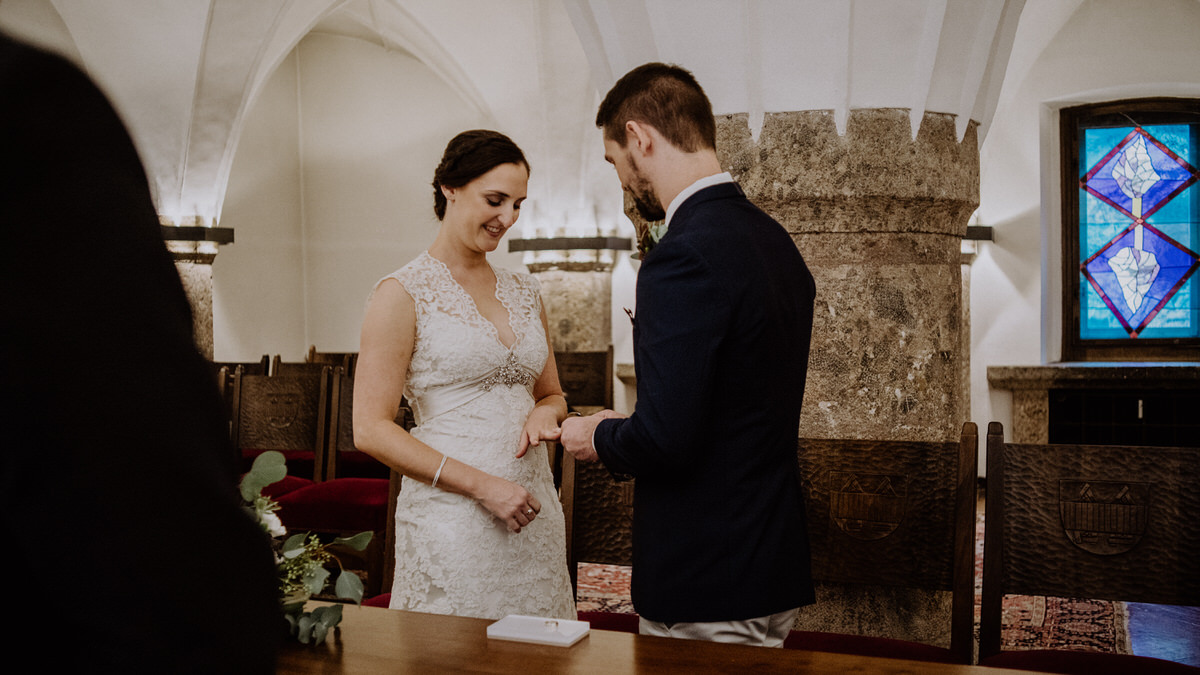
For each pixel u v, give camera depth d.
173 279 0.52
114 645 0.45
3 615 0.47
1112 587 2.19
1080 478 2.22
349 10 10.98
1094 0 9.17
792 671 1.26
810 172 3.22
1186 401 8.55
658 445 1.49
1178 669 2.05
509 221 2.18
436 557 2.12
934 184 3.24
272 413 4.71
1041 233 9.46
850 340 3.27
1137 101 9.40
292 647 1.40
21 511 0.45
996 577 2.21
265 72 9.23
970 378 9.52
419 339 2.16
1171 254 9.36
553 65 9.95
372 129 11.88
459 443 2.17
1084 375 8.80
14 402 0.44
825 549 2.36
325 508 4.16
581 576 5.21
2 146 0.46
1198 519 2.14
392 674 1.27
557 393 2.50
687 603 1.56
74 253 0.46
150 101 8.41
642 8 3.40
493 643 1.41
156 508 0.46
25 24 7.82
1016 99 9.55
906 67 3.15
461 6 10.27
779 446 1.61
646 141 1.68
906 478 2.31
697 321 1.47
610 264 10.75
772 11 3.13
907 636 2.98
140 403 0.46
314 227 12.04
